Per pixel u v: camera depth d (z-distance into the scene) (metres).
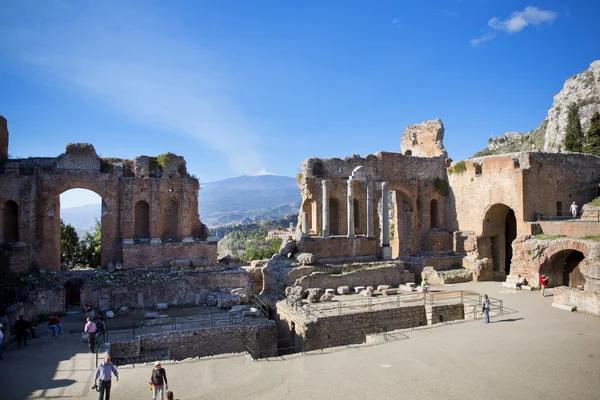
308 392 17.36
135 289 33.19
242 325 28.25
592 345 23.00
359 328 30.42
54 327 26.17
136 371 20.12
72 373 19.72
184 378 19.16
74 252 57.47
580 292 30.97
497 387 17.53
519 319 29.11
